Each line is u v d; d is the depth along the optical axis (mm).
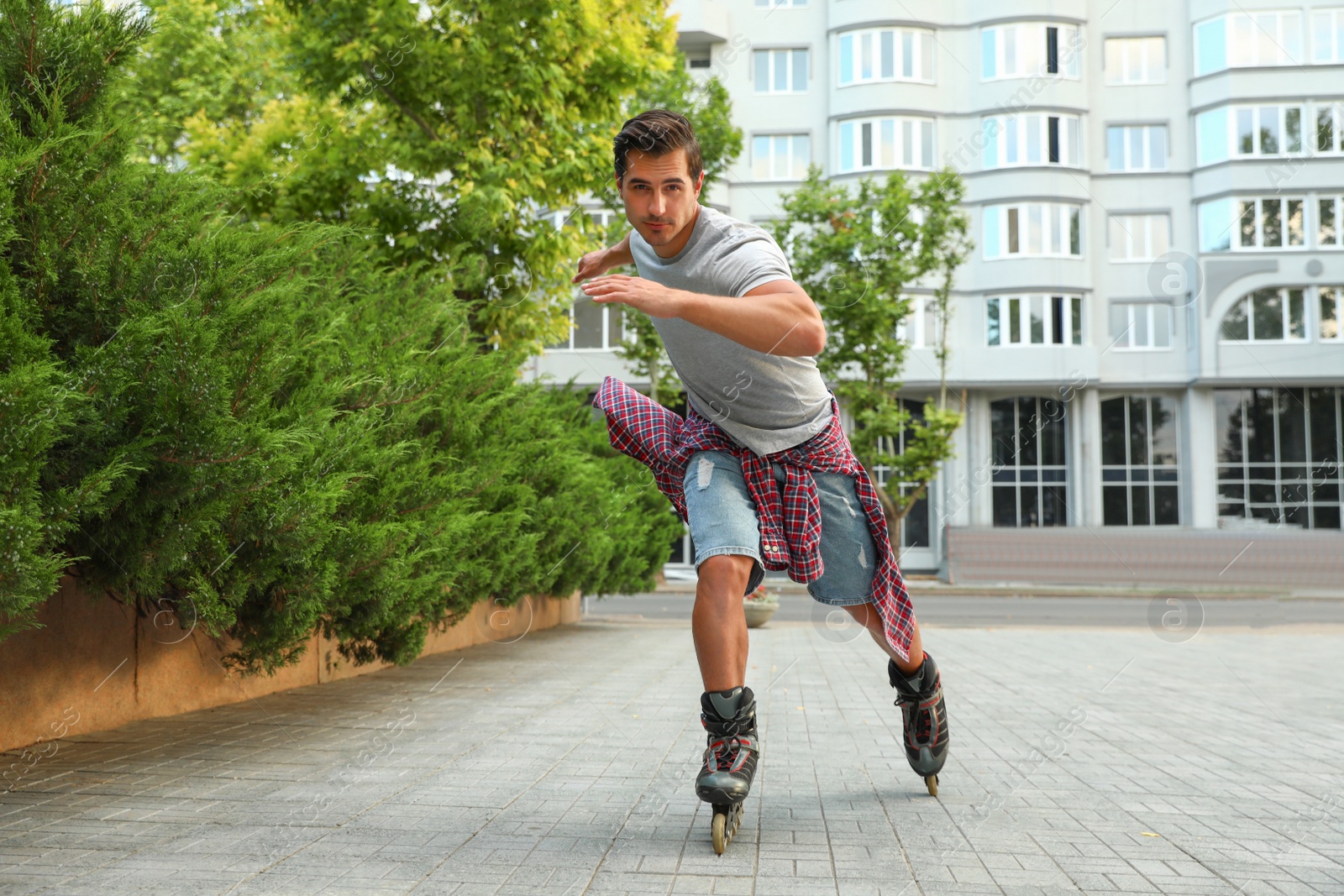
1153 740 4801
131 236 3562
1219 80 25406
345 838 2869
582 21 9078
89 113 3611
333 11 8703
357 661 5891
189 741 4539
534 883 2438
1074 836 2961
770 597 13836
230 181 8188
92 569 3811
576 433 10883
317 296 5242
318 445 4137
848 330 20844
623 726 5090
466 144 9039
